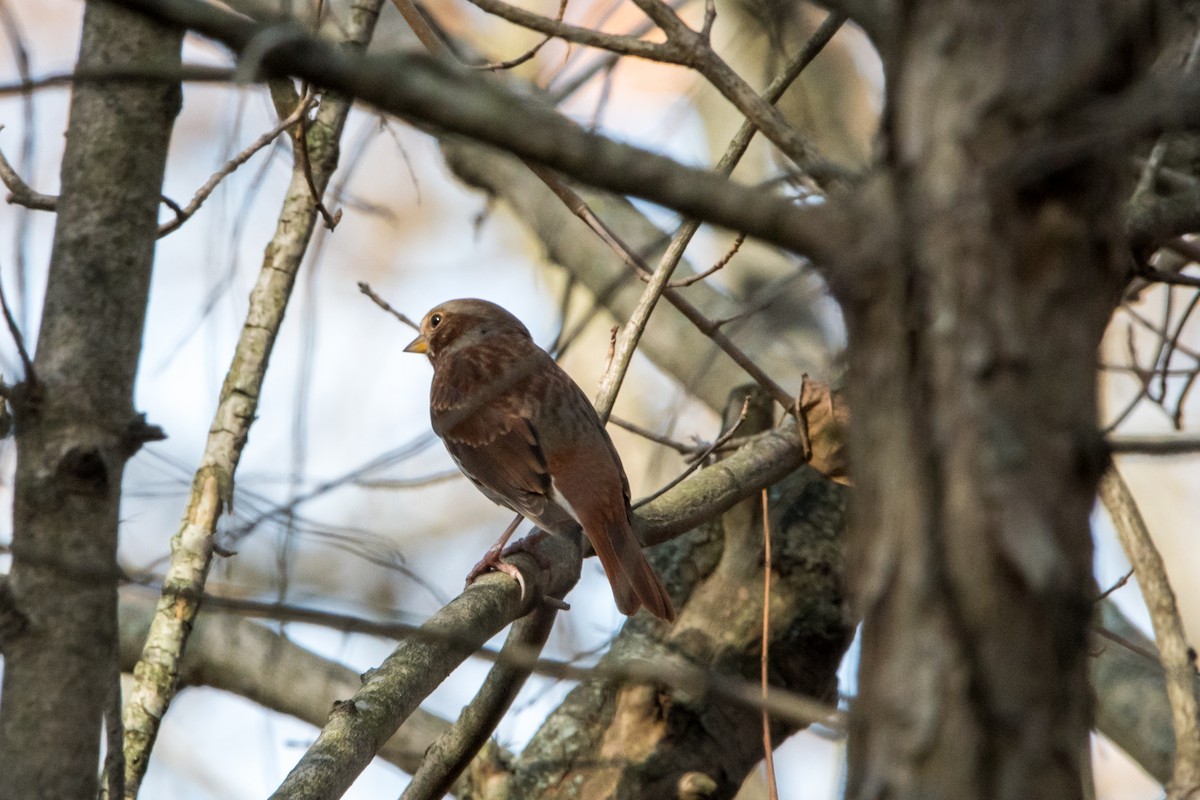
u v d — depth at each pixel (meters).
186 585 7.59
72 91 5.53
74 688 5.00
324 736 6.94
